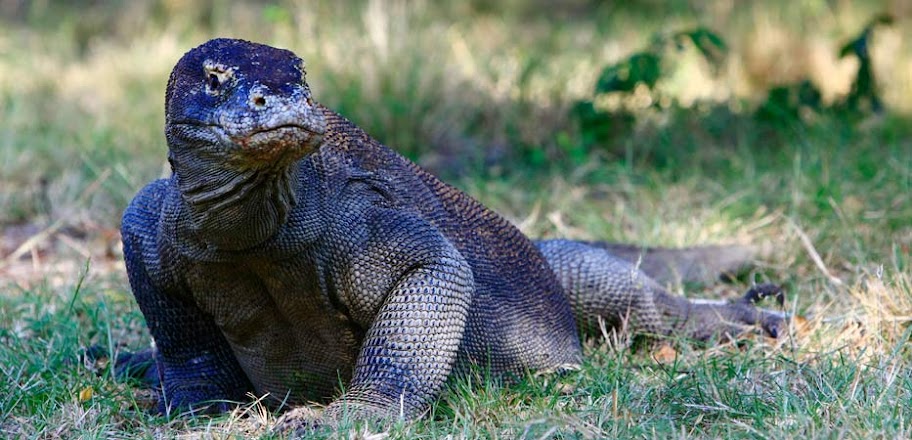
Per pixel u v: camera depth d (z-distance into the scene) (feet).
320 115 32.04
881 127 84.99
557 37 118.62
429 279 37.86
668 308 50.16
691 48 99.71
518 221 67.15
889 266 55.88
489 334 42.50
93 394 42.04
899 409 36.55
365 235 37.76
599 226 65.10
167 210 36.37
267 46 33.32
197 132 32.68
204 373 42.11
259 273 37.06
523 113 86.69
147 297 40.75
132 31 124.57
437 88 88.12
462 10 133.49
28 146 81.35
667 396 39.50
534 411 38.37
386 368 37.37
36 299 53.88
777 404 37.86
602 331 48.49
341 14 97.45
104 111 92.32
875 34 98.73
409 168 42.34
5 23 131.03
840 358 42.47
